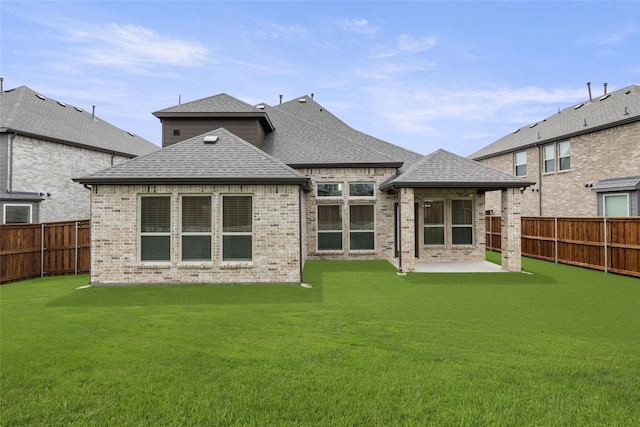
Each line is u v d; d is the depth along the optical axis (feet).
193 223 36.19
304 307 26.37
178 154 39.01
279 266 35.91
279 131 62.95
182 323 22.45
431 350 17.89
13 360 16.62
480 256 52.26
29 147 57.62
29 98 67.21
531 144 75.92
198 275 35.70
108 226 35.58
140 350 17.87
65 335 20.16
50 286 35.27
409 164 57.41
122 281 35.55
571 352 17.67
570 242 48.26
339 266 46.83
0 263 36.99
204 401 13.15
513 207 42.73
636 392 13.85
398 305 26.94
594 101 74.59
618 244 41.01
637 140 55.62
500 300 28.58
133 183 35.09
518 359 16.81
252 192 35.99
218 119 54.95
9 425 11.75
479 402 13.15
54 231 42.55
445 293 31.12
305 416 12.26
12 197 54.65
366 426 11.76
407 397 13.46
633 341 19.26
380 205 53.16
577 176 66.03
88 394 13.66
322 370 15.62
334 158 53.78
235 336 19.97
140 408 12.71
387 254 53.06
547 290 32.45
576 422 12.02
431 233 52.80
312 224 53.11
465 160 45.37
